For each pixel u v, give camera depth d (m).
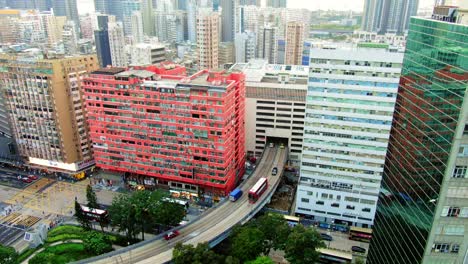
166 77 172.00
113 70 172.62
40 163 199.00
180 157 167.88
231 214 145.50
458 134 65.00
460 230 71.88
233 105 163.50
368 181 144.62
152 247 127.81
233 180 176.50
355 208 147.88
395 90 129.12
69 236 146.88
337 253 129.38
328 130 142.12
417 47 86.50
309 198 152.38
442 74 72.81
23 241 145.25
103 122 174.88
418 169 80.94
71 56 187.62
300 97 191.50
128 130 172.12
